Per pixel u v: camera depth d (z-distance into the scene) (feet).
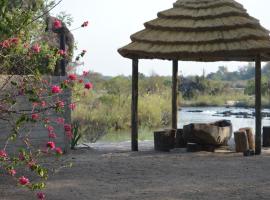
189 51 45.93
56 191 30.63
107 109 85.30
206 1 49.93
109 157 43.55
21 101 40.22
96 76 135.54
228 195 29.78
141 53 47.47
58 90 25.73
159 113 89.30
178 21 49.06
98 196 29.48
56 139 44.27
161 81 130.93
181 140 50.47
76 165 38.86
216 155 45.14
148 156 44.29
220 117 110.93
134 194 29.99
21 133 42.01
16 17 26.61
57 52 30.81
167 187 31.86
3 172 35.37
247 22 47.21
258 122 46.44
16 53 27.27
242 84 263.08
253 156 44.98
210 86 184.44
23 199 28.66
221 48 45.32
